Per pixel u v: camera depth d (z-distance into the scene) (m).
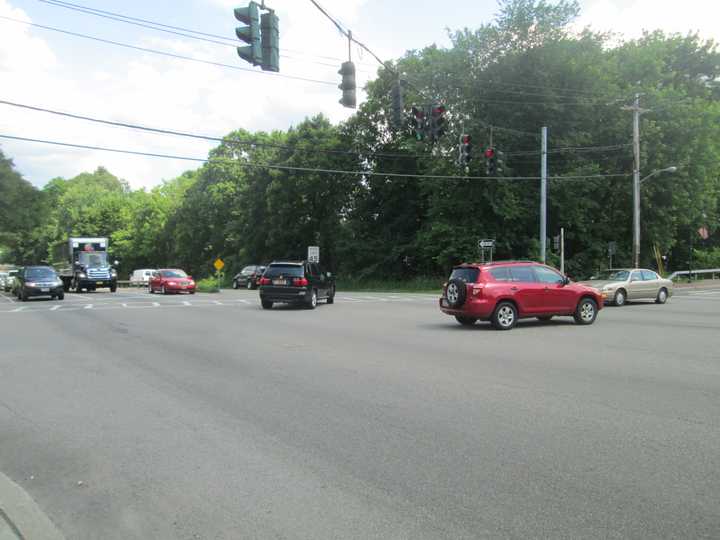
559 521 3.75
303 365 9.45
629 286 23.12
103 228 94.31
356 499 4.15
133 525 3.83
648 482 4.37
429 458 4.96
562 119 36.25
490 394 7.26
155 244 80.81
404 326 15.36
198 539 3.62
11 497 4.23
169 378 8.52
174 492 4.34
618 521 3.74
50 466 4.95
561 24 36.84
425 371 8.84
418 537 3.57
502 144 35.72
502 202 35.72
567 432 5.64
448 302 14.89
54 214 105.69
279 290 21.44
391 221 48.28
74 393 7.61
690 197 40.12
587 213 38.75
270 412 6.54
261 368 9.23
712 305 22.81
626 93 37.22
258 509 4.02
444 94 36.97
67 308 22.30
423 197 45.16
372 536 3.60
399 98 18.62
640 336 12.88
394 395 7.27
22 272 29.19
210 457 5.09
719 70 47.00
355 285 45.97
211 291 41.88
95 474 4.74
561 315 15.34
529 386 7.70
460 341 12.26
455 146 36.31
